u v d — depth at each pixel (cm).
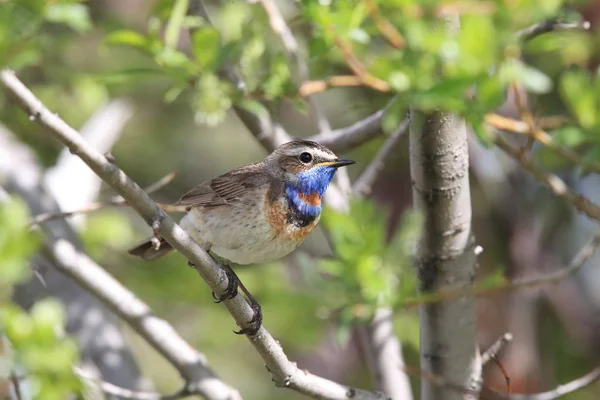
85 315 1389
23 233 826
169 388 1792
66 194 1541
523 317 1627
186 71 1136
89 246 1521
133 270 1648
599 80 1076
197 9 1299
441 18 996
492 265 1678
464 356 1101
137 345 1850
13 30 888
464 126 1032
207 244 1160
